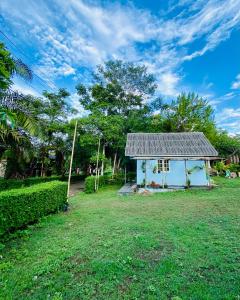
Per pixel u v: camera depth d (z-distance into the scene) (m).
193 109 29.52
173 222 7.02
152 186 17.03
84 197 14.52
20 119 9.35
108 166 33.47
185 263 4.10
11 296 3.27
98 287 3.45
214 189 15.22
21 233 6.07
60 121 21.27
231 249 4.66
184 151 17.02
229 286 3.29
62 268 4.10
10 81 3.66
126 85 28.48
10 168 16.28
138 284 3.47
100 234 5.98
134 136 20.89
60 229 6.69
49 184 9.20
